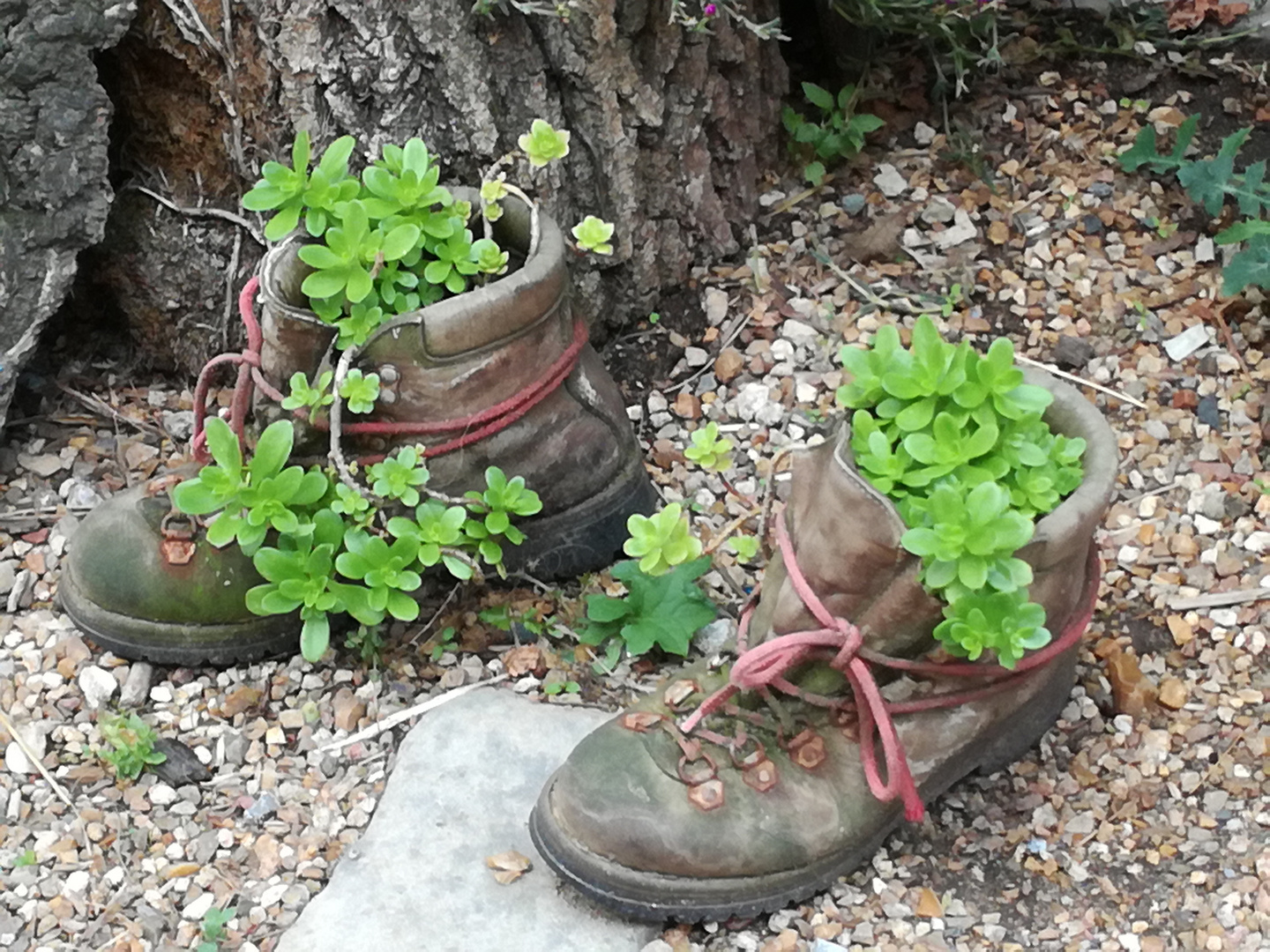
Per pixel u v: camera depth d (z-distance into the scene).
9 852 1.91
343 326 1.96
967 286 2.57
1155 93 2.82
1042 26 2.96
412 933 1.78
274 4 2.18
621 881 1.73
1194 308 2.51
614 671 2.11
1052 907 1.80
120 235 2.46
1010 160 2.75
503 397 2.03
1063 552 1.68
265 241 2.37
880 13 2.62
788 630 1.78
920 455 1.71
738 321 2.58
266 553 1.96
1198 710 2.00
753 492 2.32
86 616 2.10
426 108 2.30
